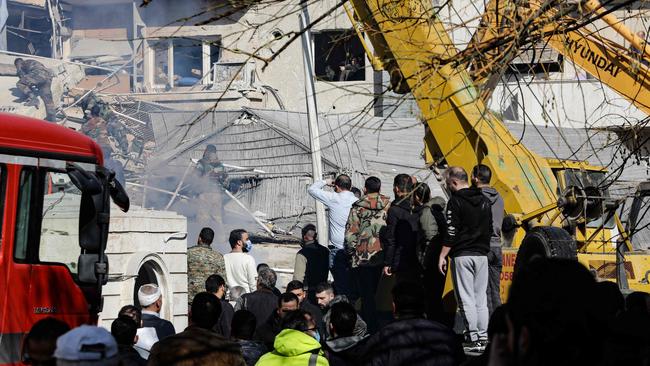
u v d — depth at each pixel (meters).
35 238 21.03
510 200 25.34
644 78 32.16
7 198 20.52
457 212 21.59
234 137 59.31
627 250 28.67
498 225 23.75
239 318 19.53
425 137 26.97
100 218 21.11
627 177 52.28
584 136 54.53
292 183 56.94
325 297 25.28
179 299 30.98
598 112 58.97
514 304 6.38
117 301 28.88
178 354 11.83
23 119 21.61
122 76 78.94
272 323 24.70
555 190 26.52
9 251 20.42
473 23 31.38
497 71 16.11
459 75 22.97
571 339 6.24
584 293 6.33
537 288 6.34
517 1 15.33
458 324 24.00
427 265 24.41
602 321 6.35
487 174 23.83
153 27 75.50
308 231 31.78
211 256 30.88
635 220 27.50
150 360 12.13
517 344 6.34
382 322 28.42
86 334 8.88
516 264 22.70
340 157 55.75
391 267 25.67
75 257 21.95
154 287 21.94
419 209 25.52
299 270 31.53
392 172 55.25
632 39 27.52
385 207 28.22
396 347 14.69
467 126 25.23
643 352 8.25
